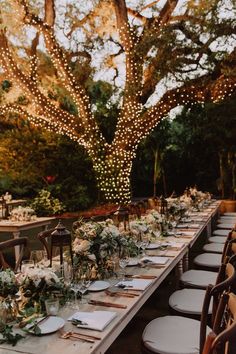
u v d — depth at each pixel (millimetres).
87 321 2127
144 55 10828
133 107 12055
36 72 12609
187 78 10805
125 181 12805
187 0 10383
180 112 16016
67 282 2594
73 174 15719
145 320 4152
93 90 15719
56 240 2873
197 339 2420
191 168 17969
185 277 3766
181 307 2967
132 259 3562
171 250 3973
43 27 11609
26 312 2219
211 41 10023
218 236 6000
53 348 1856
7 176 15633
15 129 15867
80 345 1884
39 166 15383
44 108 12609
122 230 4246
